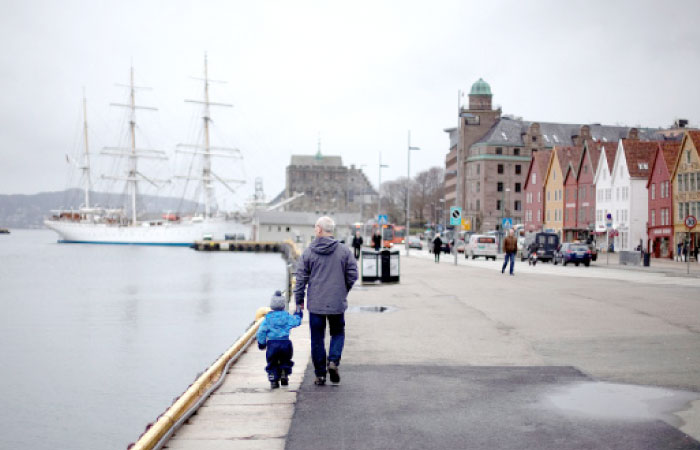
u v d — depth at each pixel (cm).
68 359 3225
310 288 942
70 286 7631
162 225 18375
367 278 2958
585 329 1505
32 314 5141
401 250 9300
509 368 1069
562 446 677
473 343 1320
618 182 8475
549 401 854
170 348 3528
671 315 1752
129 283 7975
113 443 1953
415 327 1552
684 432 716
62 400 2434
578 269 4466
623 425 745
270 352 930
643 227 8169
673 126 14100
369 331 1491
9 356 3300
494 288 2656
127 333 4069
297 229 17912
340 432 733
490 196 14612
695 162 6800
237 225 18450
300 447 684
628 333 1441
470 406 834
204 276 8944
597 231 9025
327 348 1273
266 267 10769
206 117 17475
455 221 4659
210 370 1025
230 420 782
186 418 779
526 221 11794
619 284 2875
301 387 941
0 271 10131
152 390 2592
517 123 15112
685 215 6975
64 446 1916
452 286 2764
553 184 10550
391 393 902
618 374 1016
